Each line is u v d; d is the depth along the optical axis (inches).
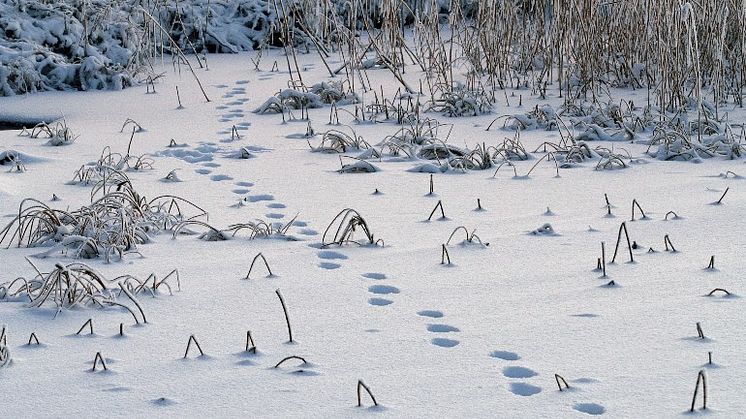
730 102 438.6
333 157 351.6
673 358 156.1
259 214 264.4
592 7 452.1
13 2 575.5
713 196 273.7
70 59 554.3
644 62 470.3
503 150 344.8
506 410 137.8
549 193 285.4
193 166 334.0
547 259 216.7
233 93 498.9
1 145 374.9
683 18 370.0
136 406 140.4
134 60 564.7
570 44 458.9
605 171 317.1
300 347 164.7
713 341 163.0
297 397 143.3
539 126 404.8
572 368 153.2
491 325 174.7
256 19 658.2
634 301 185.8
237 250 227.9
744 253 215.8
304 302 189.2
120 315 182.1
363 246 230.4
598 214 257.6
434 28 487.8
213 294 194.2
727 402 138.3
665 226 241.9
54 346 165.6
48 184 300.0
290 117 434.9
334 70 552.7
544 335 168.7
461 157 327.6
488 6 489.1
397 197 284.2
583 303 185.6
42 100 495.2
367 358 159.3
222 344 166.4
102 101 487.2
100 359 154.3
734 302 183.3
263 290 197.0
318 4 559.2
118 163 326.0
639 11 461.1
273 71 561.0
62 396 144.0
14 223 250.7
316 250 226.8
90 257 222.4
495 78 503.2
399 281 202.8
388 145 353.4
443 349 163.3
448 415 136.4
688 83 450.3
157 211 258.1
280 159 347.3
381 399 142.3
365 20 506.9
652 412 135.7
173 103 477.1
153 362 158.1
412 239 236.8
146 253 226.1
